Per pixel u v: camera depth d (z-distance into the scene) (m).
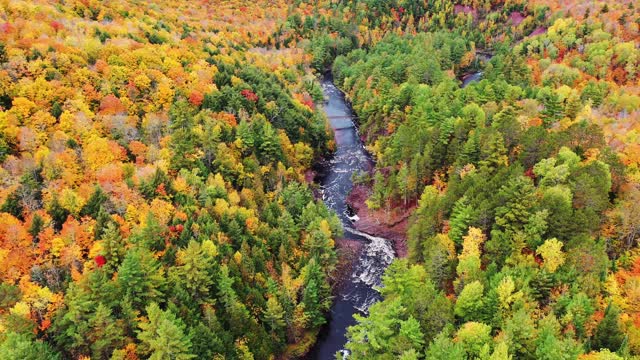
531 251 77.38
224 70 146.75
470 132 113.19
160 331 65.12
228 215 93.44
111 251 77.81
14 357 59.00
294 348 82.88
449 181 105.25
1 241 76.06
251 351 75.12
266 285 84.94
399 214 114.81
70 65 114.31
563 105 129.00
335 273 97.50
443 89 151.00
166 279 77.69
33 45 113.69
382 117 153.50
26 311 67.44
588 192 80.50
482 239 82.19
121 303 70.69
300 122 142.50
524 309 64.19
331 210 116.75
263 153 120.50
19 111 97.62
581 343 60.78
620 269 71.06
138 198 88.81
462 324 69.25
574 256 70.88
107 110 108.25
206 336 70.00
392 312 69.56
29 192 85.06
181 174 98.56
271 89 149.62
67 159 91.94
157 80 122.94
